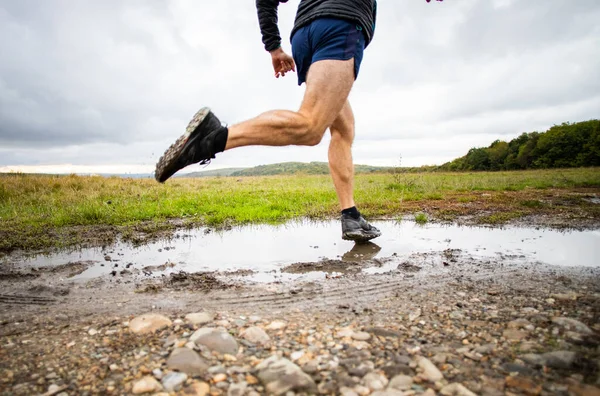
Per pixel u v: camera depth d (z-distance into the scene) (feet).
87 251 10.10
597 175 59.52
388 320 4.91
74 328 4.80
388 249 9.92
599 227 12.80
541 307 5.12
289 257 9.16
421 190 29.30
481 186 34.19
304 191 27.17
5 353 4.09
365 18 7.16
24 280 7.36
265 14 8.50
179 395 3.21
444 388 3.22
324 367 3.64
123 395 3.24
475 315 4.95
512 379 3.33
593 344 3.90
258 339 4.29
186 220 15.66
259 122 6.34
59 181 31.71
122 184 35.42
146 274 7.75
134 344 4.23
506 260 8.48
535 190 31.17
